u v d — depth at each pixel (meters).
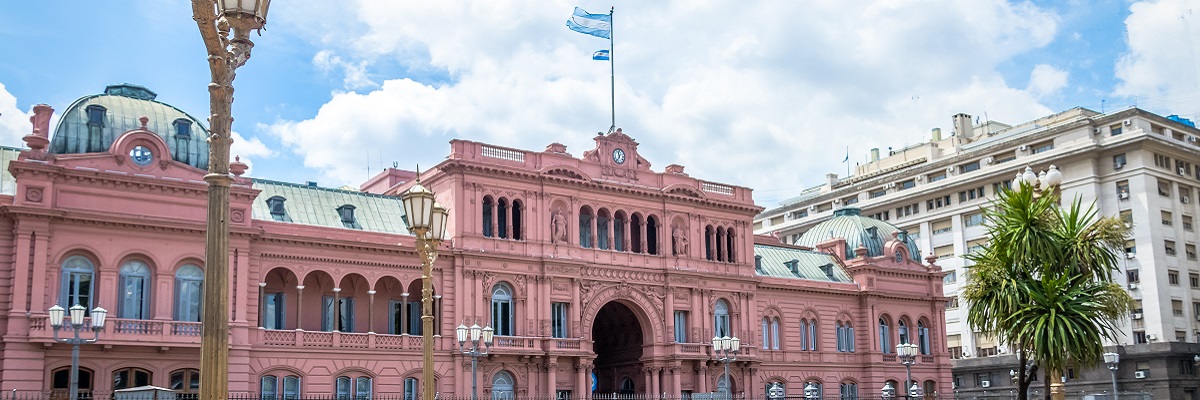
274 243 68.38
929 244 143.25
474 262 74.94
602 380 89.56
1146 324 118.31
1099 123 126.56
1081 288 36.31
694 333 85.56
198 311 64.56
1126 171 122.38
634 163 85.50
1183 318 120.06
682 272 85.44
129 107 65.75
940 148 154.50
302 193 75.31
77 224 60.53
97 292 60.81
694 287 86.19
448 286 74.25
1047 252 36.16
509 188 78.00
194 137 66.81
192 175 64.94
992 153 137.50
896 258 104.38
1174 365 111.81
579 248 80.44
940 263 141.38
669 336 83.88
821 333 97.50
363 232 72.31
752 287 90.69
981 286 37.91
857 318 100.81
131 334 60.66
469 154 76.44
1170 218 123.00
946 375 104.38
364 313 73.81
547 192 79.44
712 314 87.19
